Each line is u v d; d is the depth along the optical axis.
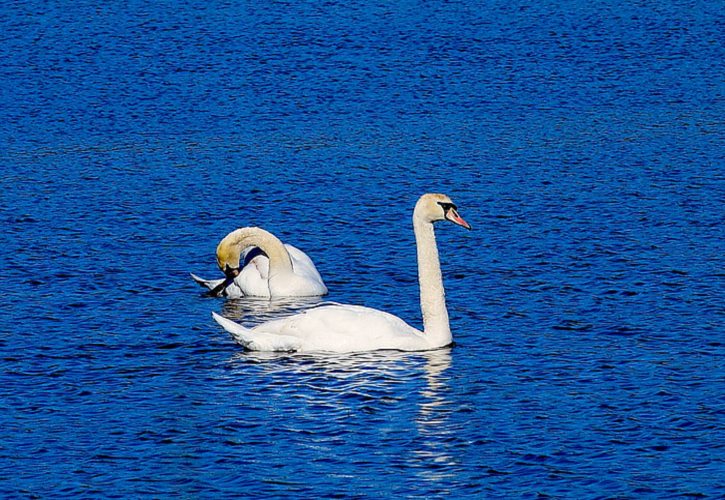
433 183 37.31
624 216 32.97
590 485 17.39
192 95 51.09
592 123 45.53
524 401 20.39
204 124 46.12
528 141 42.88
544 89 51.72
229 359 22.50
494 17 67.94
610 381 21.27
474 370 21.77
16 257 29.72
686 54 58.41
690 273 27.70
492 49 59.88
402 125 45.72
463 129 44.94
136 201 35.44
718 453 18.39
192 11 69.94
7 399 20.62
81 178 38.22
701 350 22.78
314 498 17.02
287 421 19.59
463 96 50.56
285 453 18.45
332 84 52.94
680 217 32.72
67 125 46.06
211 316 25.47
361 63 56.97
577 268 28.33
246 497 17.06
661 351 22.77
